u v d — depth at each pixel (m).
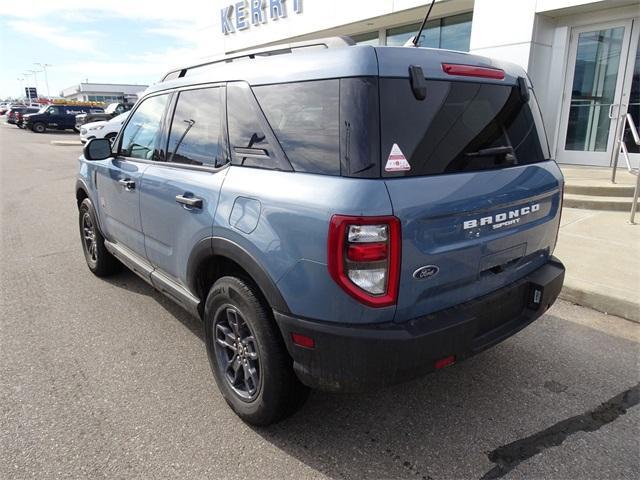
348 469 2.41
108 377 3.22
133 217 3.76
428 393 3.04
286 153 2.39
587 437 2.63
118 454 2.51
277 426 2.73
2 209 8.61
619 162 8.65
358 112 2.13
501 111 2.67
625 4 7.95
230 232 2.54
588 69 8.74
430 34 12.01
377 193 2.04
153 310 4.27
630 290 4.18
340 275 2.08
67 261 5.64
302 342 2.26
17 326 3.96
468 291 2.43
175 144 3.29
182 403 2.94
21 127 37.72
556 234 3.07
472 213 2.32
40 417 2.80
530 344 3.63
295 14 14.47
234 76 2.81
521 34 8.69
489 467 2.42
